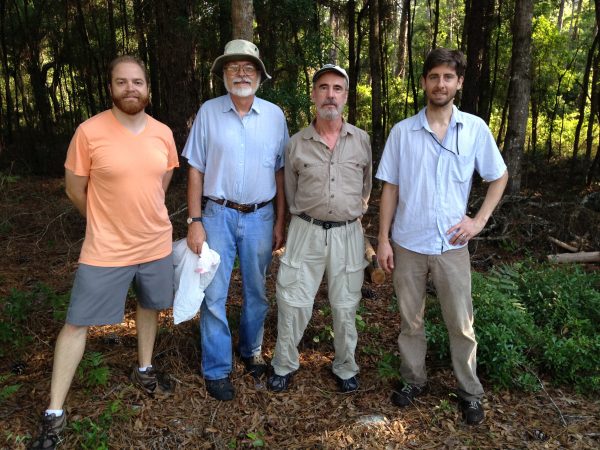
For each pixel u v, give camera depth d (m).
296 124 6.83
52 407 2.53
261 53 7.46
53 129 13.70
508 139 7.00
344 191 2.80
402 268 2.82
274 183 3.03
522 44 6.71
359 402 3.04
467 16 10.09
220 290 2.96
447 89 2.49
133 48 12.68
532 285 4.21
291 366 3.12
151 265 2.72
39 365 3.20
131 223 2.56
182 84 7.87
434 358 3.48
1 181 7.99
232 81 2.72
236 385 3.11
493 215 6.43
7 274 4.86
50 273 4.92
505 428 2.83
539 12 10.63
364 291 4.59
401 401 3.00
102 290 2.55
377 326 3.92
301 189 2.85
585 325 3.66
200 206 2.95
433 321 3.78
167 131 2.70
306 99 6.59
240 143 2.81
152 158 2.54
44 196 8.09
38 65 12.75
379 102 8.91
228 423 2.82
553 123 11.77
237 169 2.82
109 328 3.69
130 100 2.39
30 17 12.54
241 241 2.97
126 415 2.75
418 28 14.55
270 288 4.49
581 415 2.95
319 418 2.90
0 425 2.62
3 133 13.02
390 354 3.44
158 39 7.92
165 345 3.39
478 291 3.76
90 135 2.43
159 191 2.64
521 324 3.50
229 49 2.70
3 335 3.35
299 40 7.59
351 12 9.25
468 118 2.63
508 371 3.17
